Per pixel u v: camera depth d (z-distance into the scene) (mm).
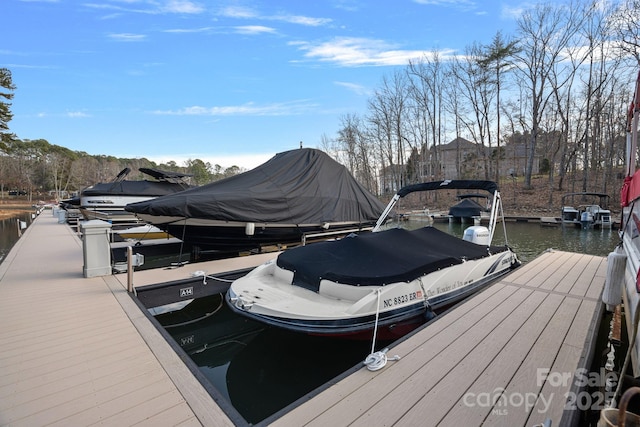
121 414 1949
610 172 22391
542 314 3307
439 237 4859
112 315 3547
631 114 3658
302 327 3090
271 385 3512
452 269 4016
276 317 3209
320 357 3754
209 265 5836
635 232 2822
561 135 23984
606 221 14852
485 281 4562
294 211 6617
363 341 3572
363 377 2219
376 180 37094
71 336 3025
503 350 2576
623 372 1767
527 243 12188
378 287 3334
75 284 4727
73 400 2084
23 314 3566
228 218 5820
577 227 15844
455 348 2609
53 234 11258
